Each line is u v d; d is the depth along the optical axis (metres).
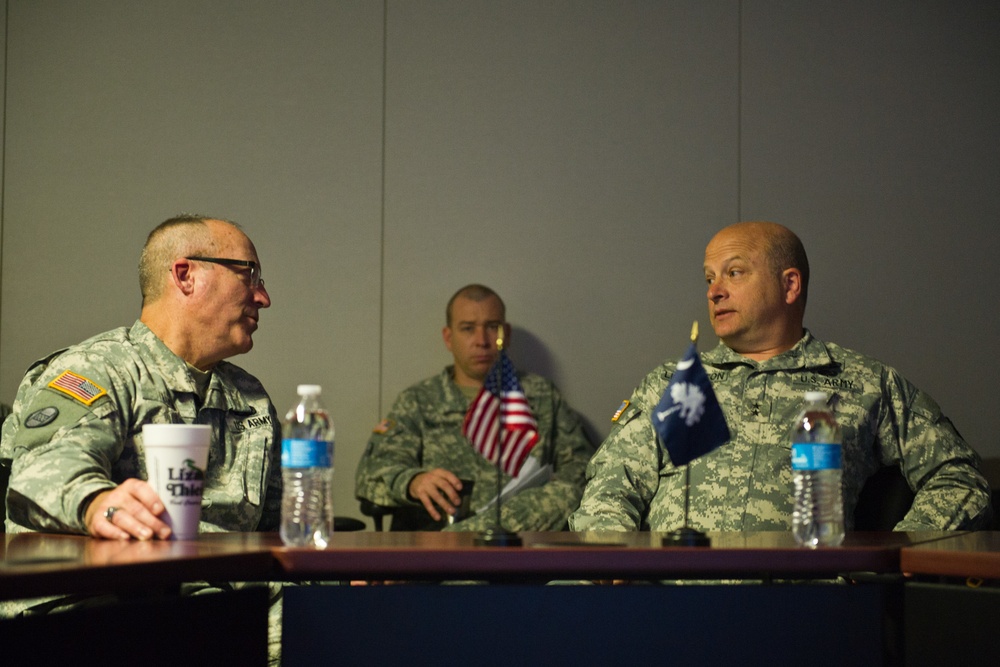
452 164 5.66
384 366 5.58
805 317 5.58
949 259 5.62
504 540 2.03
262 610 2.06
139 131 5.54
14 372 5.41
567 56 5.69
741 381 3.44
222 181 5.57
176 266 2.96
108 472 2.48
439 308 5.61
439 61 5.68
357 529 4.54
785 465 3.26
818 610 2.01
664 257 5.61
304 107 5.64
